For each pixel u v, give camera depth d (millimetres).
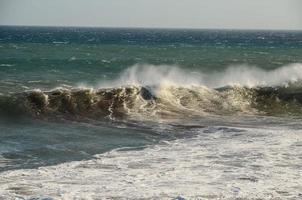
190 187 36125
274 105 83438
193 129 62219
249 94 85938
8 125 61625
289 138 54812
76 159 45906
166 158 45625
